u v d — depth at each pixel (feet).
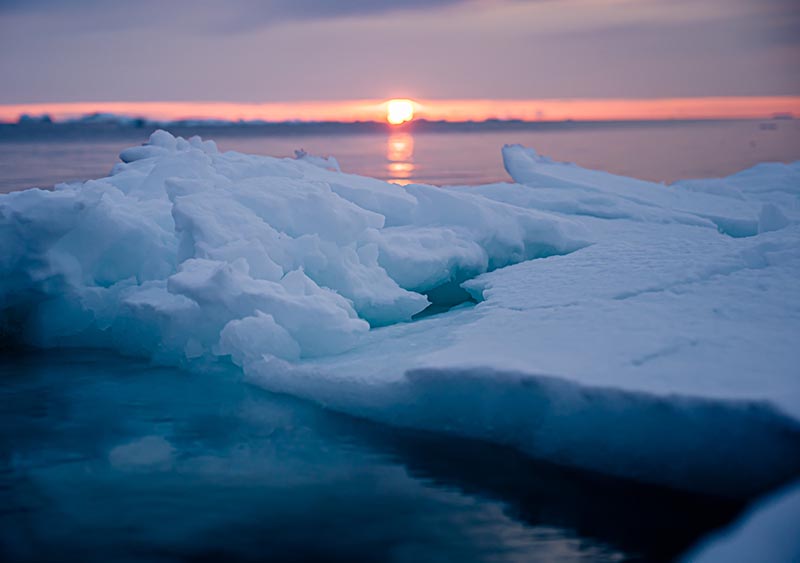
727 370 11.92
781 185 39.60
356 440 13.58
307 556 9.95
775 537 8.81
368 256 20.80
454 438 13.53
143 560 9.82
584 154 124.98
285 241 19.45
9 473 12.39
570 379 11.89
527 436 12.85
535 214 26.40
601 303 16.46
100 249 20.17
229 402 15.60
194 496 11.59
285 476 12.26
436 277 23.09
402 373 14.20
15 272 18.99
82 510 11.14
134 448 13.41
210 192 20.44
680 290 16.85
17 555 9.90
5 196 20.77
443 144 204.23
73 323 19.81
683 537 10.29
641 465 11.60
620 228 28.55
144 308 17.95
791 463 10.32
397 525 10.71
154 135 28.30
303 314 16.43
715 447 10.89
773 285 16.35
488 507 11.22
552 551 10.08
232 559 9.85
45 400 15.88
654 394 11.12
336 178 27.84
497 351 13.91
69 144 154.20
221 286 16.44
